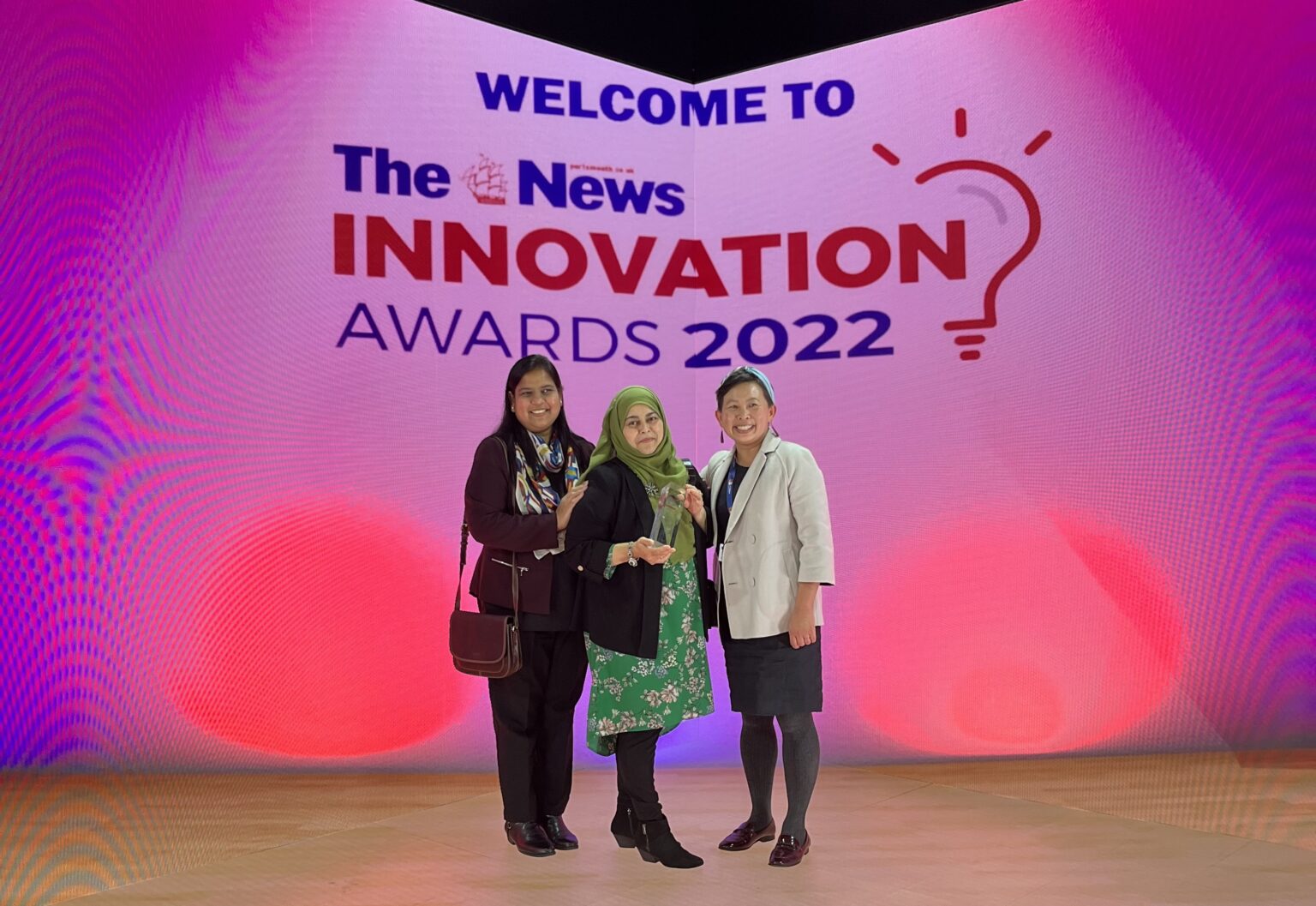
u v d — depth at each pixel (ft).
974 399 15.06
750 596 10.57
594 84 15.79
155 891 9.79
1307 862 10.34
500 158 15.28
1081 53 14.78
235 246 13.99
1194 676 14.37
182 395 13.80
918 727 15.06
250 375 14.05
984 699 14.89
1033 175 14.92
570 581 10.87
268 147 14.17
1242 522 14.16
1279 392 14.02
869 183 15.55
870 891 9.60
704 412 16.02
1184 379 14.35
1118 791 13.03
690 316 16.10
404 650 14.60
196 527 13.85
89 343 13.55
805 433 15.69
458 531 14.93
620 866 10.50
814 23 15.79
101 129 13.53
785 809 12.77
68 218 13.47
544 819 11.27
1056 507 14.75
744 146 16.06
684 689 10.43
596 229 15.72
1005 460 14.93
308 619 14.23
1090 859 10.52
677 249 16.11
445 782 14.06
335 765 14.28
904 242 15.39
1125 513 14.53
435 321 14.89
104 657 13.66
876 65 15.57
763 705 10.51
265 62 14.19
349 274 14.48
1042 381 14.84
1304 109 13.89
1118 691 14.55
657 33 16.16
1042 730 14.73
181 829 11.78
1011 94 15.02
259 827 11.89
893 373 15.37
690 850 11.05
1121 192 14.61
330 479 14.35
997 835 11.44
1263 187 14.06
